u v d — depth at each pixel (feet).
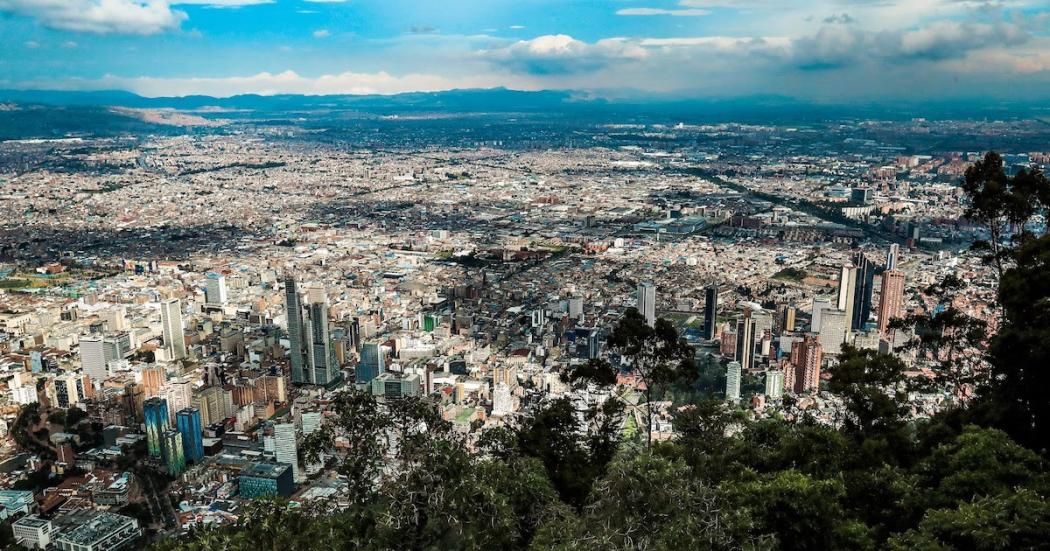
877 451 152.76
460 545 122.31
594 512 113.91
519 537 126.21
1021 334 153.58
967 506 107.04
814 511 118.52
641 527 107.45
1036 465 126.62
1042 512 101.35
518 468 142.92
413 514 130.72
